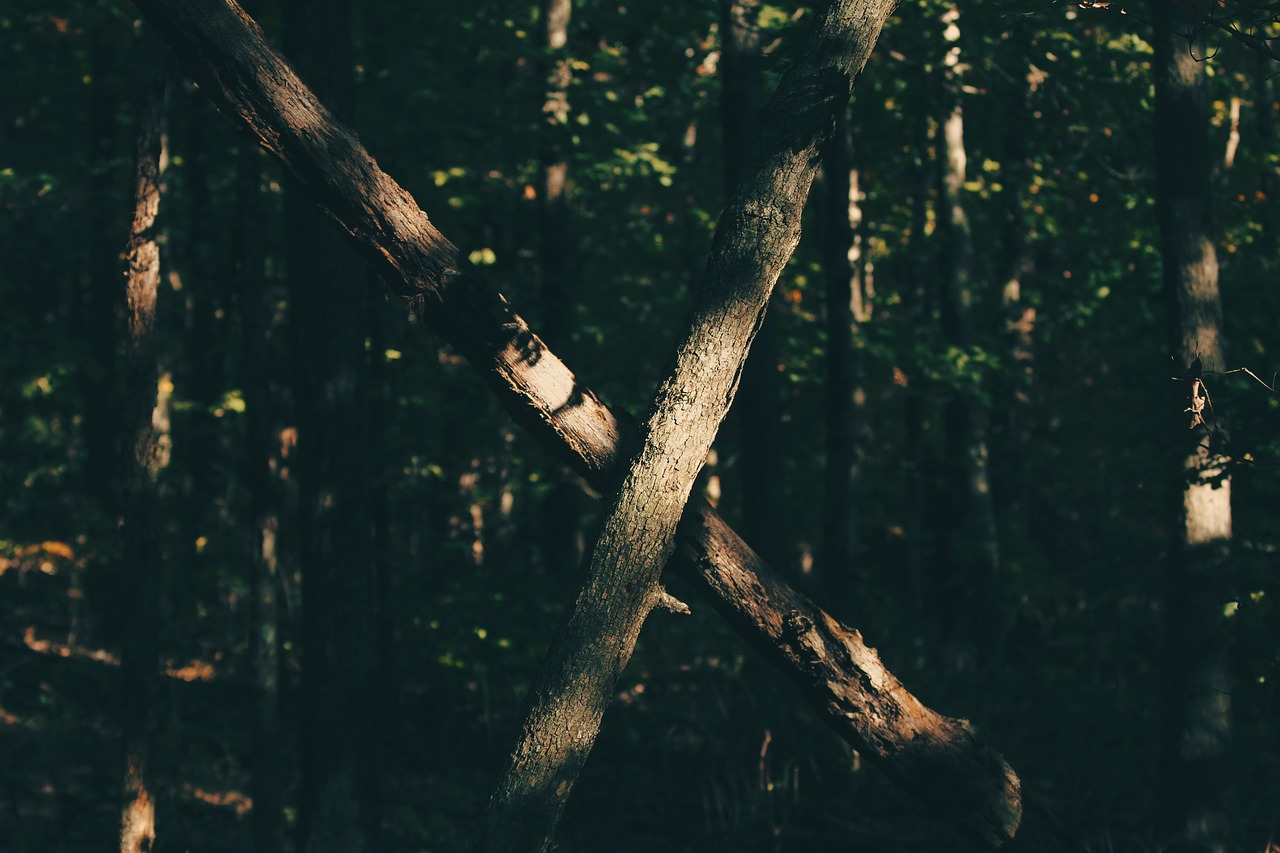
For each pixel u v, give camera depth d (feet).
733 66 28.40
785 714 29.01
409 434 36.83
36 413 44.32
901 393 54.19
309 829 18.84
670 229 51.88
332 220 9.76
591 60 41.42
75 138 43.60
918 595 54.03
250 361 19.81
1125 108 31.96
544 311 38.99
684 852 22.72
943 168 47.67
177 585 44.24
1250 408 16.76
